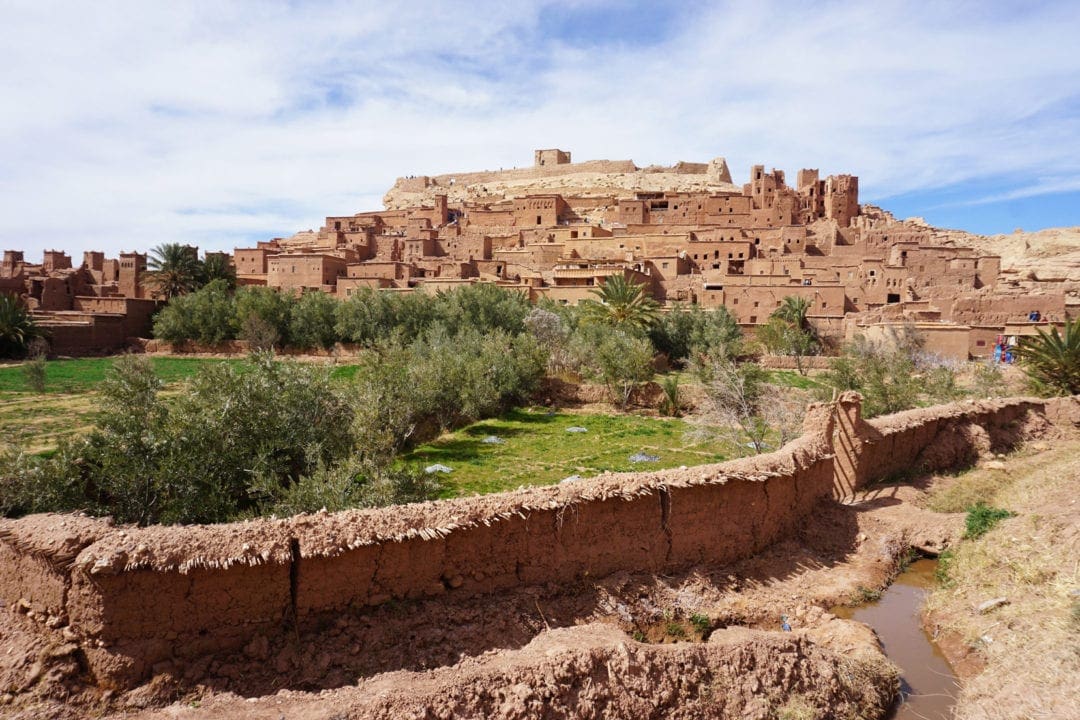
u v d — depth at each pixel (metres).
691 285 62.94
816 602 11.23
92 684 7.21
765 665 8.28
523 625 9.17
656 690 7.66
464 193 122.75
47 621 7.58
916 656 9.70
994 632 9.38
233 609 7.78
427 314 47.66
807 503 13.78
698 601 10.73
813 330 52.41
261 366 15.85
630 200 86.56
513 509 9.70
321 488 11.77
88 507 11.32
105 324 51.00
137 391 13.42
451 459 20.50
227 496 12.41
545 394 32.97
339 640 8.12
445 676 7.20
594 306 47.12
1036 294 50.56
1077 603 8.78
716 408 23.19
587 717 7.19
